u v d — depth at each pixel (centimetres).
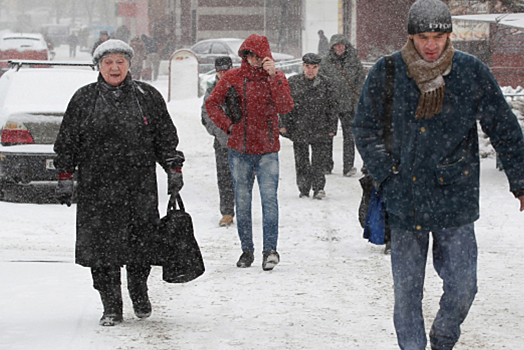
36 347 1126
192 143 4512
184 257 1277
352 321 1307
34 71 2933
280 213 2577
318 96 2831
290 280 1642
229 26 10825
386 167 1002
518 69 5475
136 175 1265
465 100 985
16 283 1573
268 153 1786
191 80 6725
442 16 969
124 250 1258
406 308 1020
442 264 1023
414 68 982
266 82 1773
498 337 1209
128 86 1272
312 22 11269
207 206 2761
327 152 2875
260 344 1170
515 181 1001
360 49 7519
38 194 2777
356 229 2308
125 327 1257
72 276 1655
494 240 2108
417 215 991
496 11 5191
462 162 996
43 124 2692
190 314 1359
